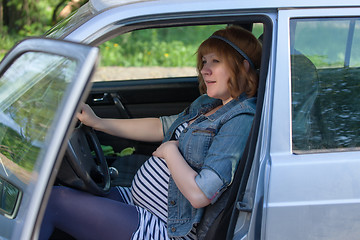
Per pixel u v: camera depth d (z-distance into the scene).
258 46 2.19
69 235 2.24
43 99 1.56
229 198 1.87
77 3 5.74
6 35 7.72
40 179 1.40
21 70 1.68
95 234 2.04
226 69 2.15
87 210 2.02
